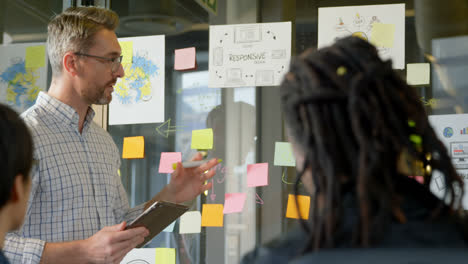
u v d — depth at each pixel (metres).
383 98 0.61
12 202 0.74
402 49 1.76
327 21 1.83
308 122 0.62
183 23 1.99
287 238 0.64
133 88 2.02
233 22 1.93
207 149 1.90
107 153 1.78
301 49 1.85
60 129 1.66
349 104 0.60
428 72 1.74
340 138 0.61
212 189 1.87
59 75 1.71
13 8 2.17
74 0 2.12
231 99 1.90
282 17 1.87
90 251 1.45
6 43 2.15
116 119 2.02
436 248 0.55
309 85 0.62
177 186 1.68
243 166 1.85
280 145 1.82
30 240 1.45
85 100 1.71
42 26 2.13
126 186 1.98
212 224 1.85
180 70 1.97
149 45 2.02
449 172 0.65
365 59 0.63
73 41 1.67
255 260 0.63
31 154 0.77
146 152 1.98
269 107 1.85
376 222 0.58
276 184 1.80
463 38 1.72
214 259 1.84
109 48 1.71
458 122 1.70
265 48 1.88
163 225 1.58
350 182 0.62
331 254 0.56
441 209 0.62
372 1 1.80
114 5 2.07
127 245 1.48
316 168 0.62
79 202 1.62
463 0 1.73
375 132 0.59
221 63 1.92
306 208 1.75
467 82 1.70
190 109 1.95
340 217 0.59
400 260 0.53
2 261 0.71
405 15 1.77
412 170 0.69
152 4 2.02
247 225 1.82
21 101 2.12
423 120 0.66
